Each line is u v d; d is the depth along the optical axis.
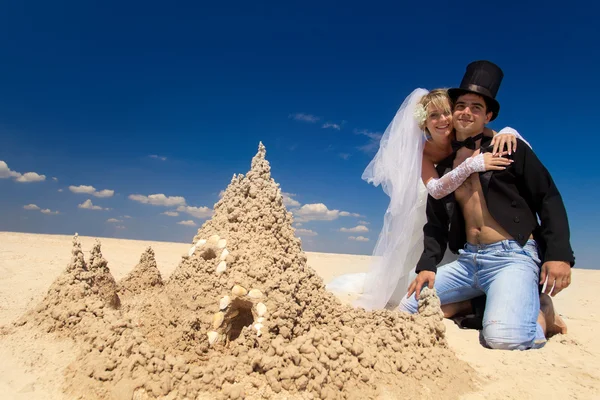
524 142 4.29
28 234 16.58
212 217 3.86
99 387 2.58
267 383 2.66
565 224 4.10
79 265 3.74
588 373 3.41
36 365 2.89
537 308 4.12
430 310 3.71
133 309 4.18
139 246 14.68
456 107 4.49
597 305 6.50
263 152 3.97
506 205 4.28
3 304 5.09
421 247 5.52
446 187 4.55
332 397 2.63
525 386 3.17
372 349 3.11
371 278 5.66
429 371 3.08
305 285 3.39
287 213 3.85
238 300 3.21
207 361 3.08
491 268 4.37
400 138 5.23
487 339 4.06
